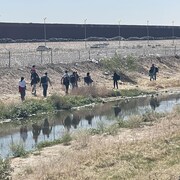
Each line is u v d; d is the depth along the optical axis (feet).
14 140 83.82
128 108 124.16
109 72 187.21
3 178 52.29
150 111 104.53
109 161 57.00
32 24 311.47
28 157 67.77
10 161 61.05
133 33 376.68
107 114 114.01
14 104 113.70
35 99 123.44
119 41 325.01
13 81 148.66
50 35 321.52
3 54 194.70
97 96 142.20
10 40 294.87
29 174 55.26
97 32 351.46
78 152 64.23
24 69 162.81
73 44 314.76
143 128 85.05
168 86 175.63
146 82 180.34
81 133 79.92
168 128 76.79
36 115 112.37
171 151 61.00
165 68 223.51
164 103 133.08
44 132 92.27
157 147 63.41
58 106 121.80
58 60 193.06
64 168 54.39
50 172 52.95
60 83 160.25
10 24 300.61
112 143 67.21
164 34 401.08
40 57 193.16
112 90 148.87
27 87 145.79
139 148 62.75
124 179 49.42
